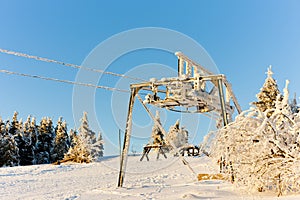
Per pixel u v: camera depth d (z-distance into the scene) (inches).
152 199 187.6
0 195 274.7
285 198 150.6
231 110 365.7
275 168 174.6
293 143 181.5
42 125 1822.1
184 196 182.9
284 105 197.9
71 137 1868.8
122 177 271.0
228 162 195.0
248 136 185.9
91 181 366.6
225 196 181.0
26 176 488.7
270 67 832.9
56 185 338.6
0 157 1430.9
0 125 1507.1
